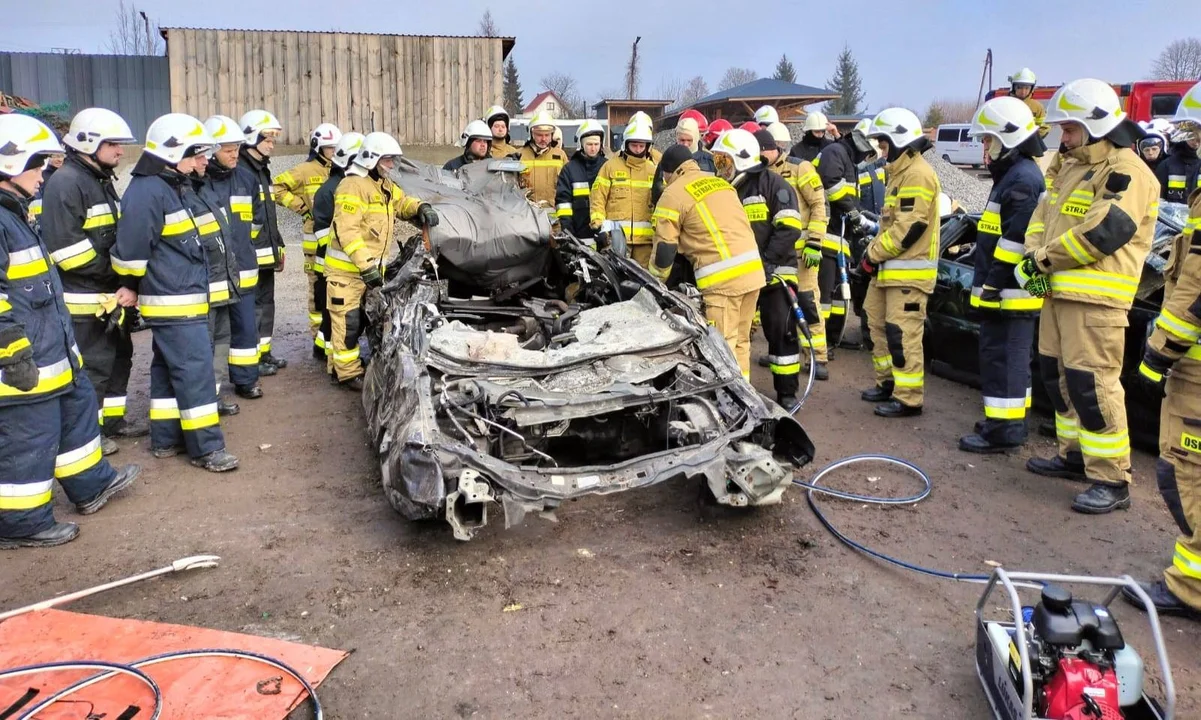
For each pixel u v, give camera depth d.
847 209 7.52
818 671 3.20
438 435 3.87
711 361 4.70
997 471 5.20
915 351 6.12
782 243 6.05
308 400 6.77
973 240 7.38
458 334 4.71
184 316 5.00
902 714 2.96
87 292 5.24
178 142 4.80
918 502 4.72
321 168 8.09
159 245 4.90
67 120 16.48
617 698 3.04
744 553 4.12
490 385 4.23
